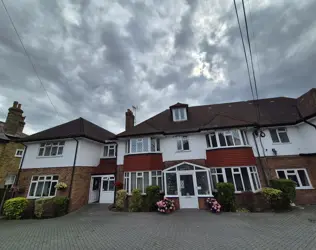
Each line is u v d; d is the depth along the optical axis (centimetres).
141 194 1121
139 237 551
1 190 1225
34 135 1530
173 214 909
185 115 1553
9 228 748
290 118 1202
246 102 1658
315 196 984
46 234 629
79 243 514
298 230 547
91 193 1416
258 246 436
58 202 1079
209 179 1089
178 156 1279
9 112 1647
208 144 1257
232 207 916
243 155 1086
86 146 1450
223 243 469
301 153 1083
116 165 1405
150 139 1330
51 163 1341
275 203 898
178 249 441
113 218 877
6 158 1488
